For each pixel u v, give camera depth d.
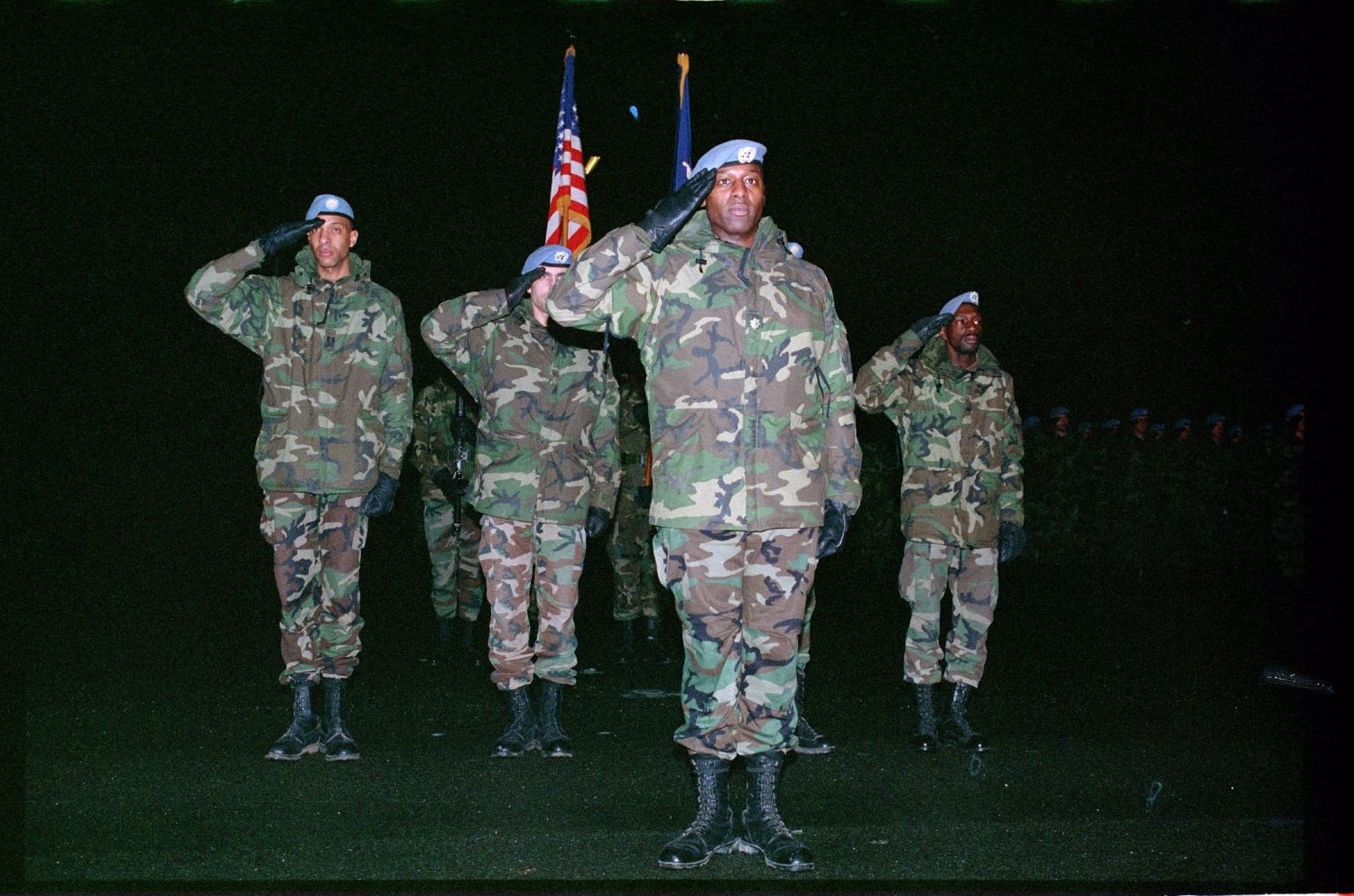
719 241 3.72
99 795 4.29
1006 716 6.32
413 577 13.72
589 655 8.61
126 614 10.59
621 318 3.69
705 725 3.62
